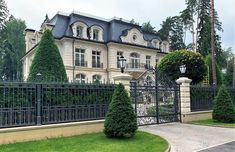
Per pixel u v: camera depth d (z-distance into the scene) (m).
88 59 30.94
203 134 10.16
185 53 18.23
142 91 12.02
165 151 7.12
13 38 53.59
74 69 29.47
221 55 42.78
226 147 7.95
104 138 8.62
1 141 7.60
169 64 18.39
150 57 36.25
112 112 8.65
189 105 14.09
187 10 41.22
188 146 8.09
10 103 8.02
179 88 14.02
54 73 11.95
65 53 29.00
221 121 13.48
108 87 10.48
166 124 12.79
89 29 31.62
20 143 7.74
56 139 8.38
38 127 8.33
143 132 9.98
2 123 7.82
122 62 11.17
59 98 9.05
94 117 9.91
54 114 8.88
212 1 22.80
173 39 53.88
